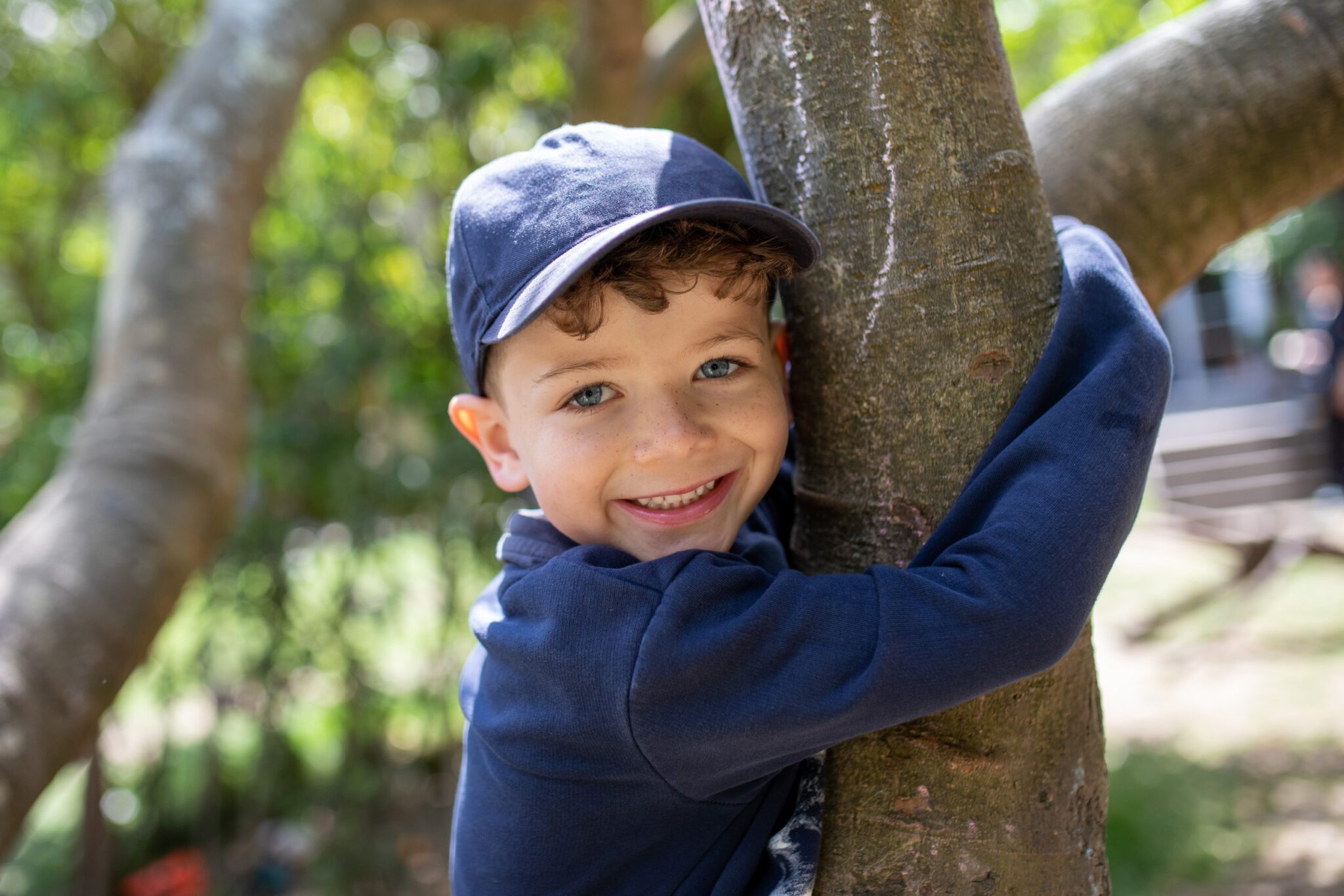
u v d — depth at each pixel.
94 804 3.56
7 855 2.00
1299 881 3.59
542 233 1.02
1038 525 0.92
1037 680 1.07
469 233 1.09
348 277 4.67
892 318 1.06
